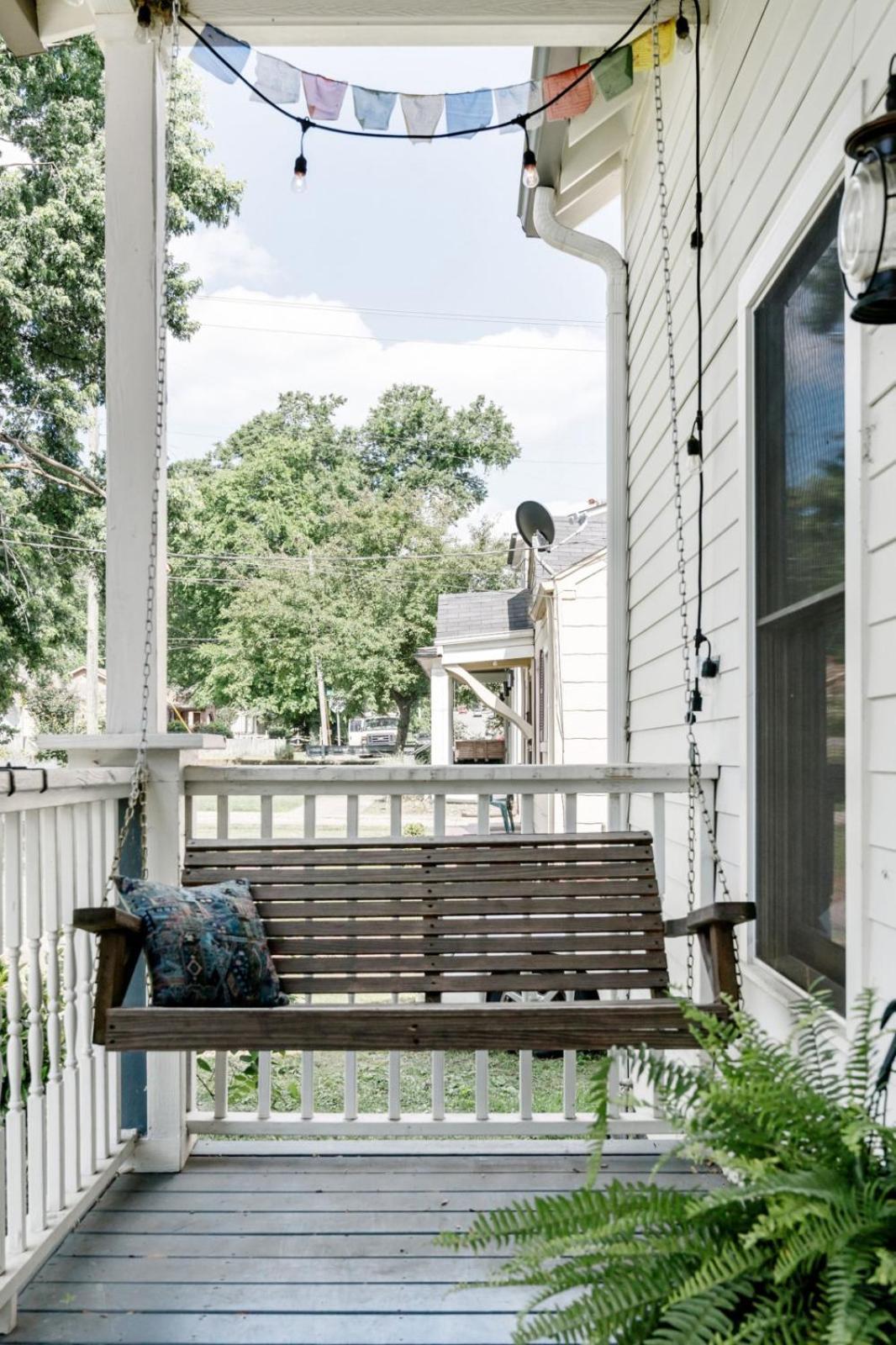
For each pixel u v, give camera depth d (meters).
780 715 2.54
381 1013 2.07
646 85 4.88
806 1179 1.17
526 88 3.17
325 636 27.47
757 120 2.76
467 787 2.81
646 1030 2.08
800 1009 1.59
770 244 2.54
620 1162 2.71
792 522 2.46
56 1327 1.95
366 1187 2.57
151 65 2.86
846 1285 1.04
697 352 3.58
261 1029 2.04
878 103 1.87
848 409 1.97
